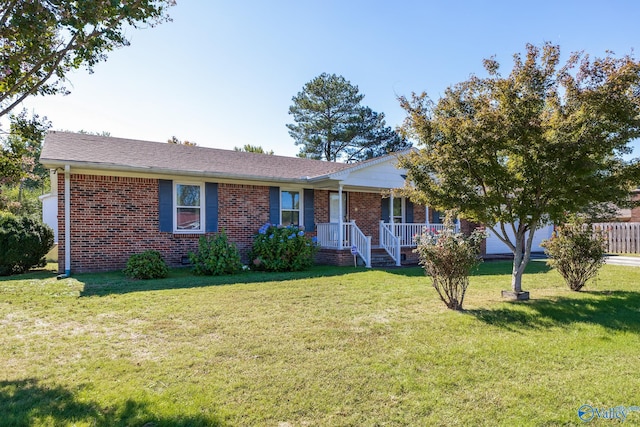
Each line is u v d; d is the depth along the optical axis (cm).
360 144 3716
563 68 649
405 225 1559
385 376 379
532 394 344
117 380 366
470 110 705
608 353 448
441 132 702
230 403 322
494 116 642
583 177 623
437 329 536
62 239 1072
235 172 1276
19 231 1099
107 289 794
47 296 719
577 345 473
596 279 912
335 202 1552
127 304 664
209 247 1085
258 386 354
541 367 405
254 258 1174
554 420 302
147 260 963
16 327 531
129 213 1120
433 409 316
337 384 360
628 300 706
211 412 306
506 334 517
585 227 837
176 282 892
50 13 369
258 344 469
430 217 1792
